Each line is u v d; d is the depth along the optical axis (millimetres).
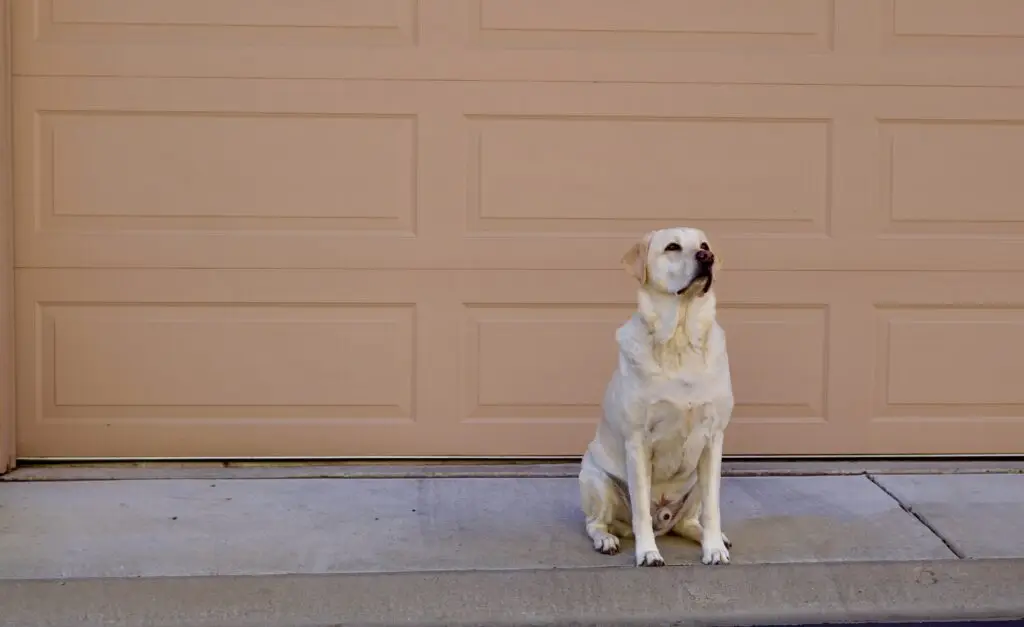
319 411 4078
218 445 4055
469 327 4062
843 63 4031
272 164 3994
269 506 3588
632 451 3047
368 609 2869
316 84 3977
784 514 3512
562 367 4078
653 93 4016
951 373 4121
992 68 4055
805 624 2910
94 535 3285
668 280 2920
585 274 4055
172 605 2850
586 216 4039
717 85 4020
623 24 3998
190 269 3996
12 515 3471
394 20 3982
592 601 2904
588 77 4004
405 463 4086
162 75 3945
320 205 4012
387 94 3988
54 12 3912
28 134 3924
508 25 3986
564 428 4094
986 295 4102
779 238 4059
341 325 4047
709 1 4008
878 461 4125
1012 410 4148
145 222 3986
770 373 4094
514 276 4043
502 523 3428
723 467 4023
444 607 2879
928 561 3051
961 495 3725
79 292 3975
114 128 3951
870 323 4098
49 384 4000
